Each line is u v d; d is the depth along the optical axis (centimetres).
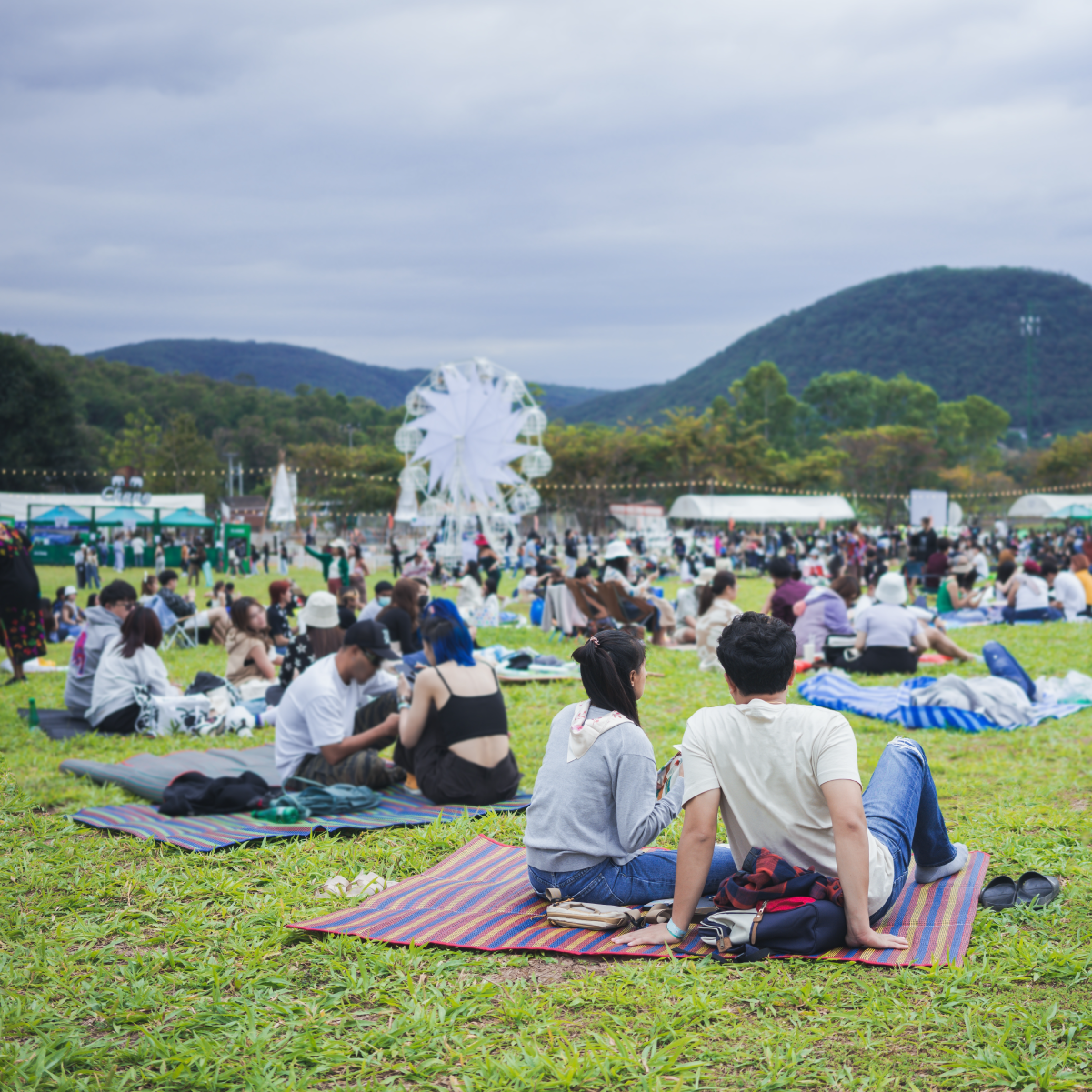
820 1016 299
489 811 575
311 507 7312
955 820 534
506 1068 273
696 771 354
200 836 527
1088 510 6153
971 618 1650
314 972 354
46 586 3259
